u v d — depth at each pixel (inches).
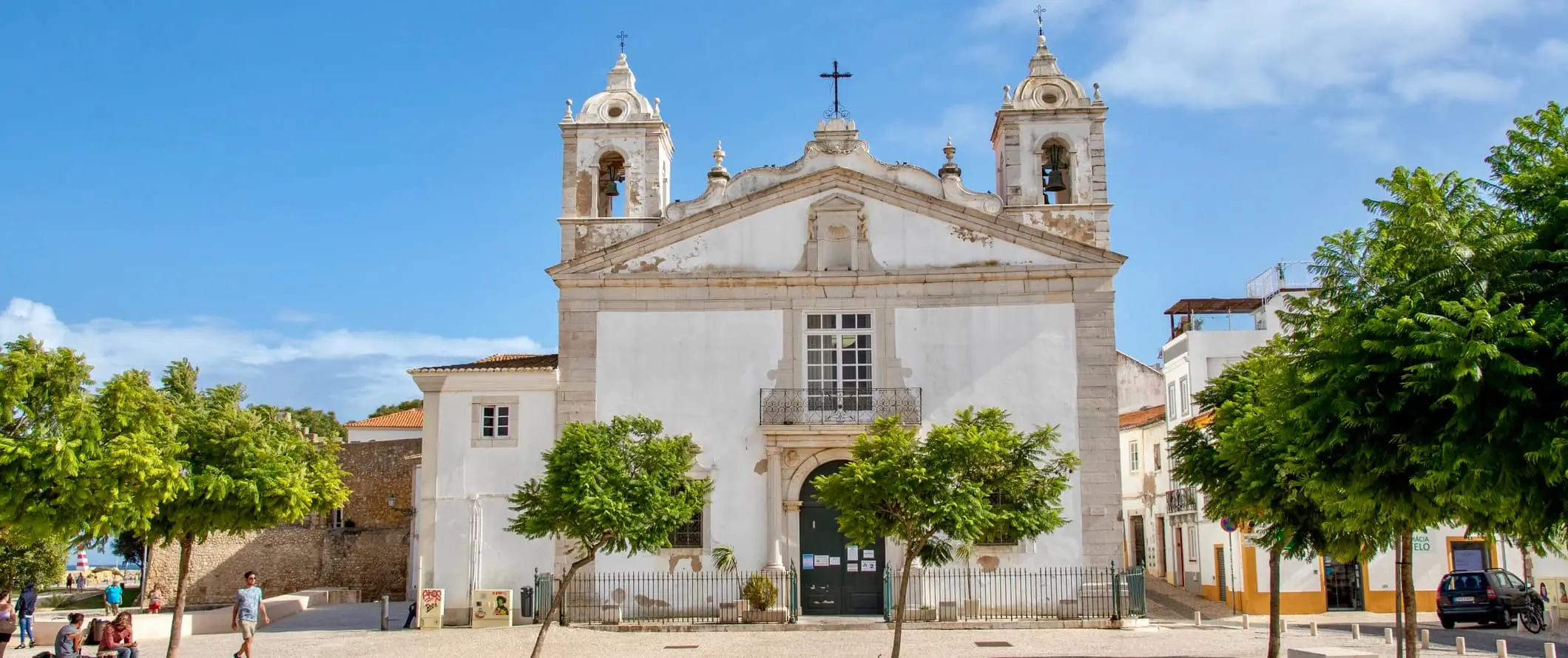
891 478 647.1
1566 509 415.5
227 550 1830.7
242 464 733.9
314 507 816.9
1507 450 403.5
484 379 1011.9
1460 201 474.0
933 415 985.5
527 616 981.8
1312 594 1190.9
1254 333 1421.0
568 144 1084.5
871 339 1000.9
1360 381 446.9
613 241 1049.5
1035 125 1067.3
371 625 1087.6
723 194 1031.0
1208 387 816.9
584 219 1053.2
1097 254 999.6
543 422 1003.9
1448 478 423.5
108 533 693.3
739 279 1007.6
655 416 995.3
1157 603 1279.5
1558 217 440.8
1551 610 1065.5
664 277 1010.7
